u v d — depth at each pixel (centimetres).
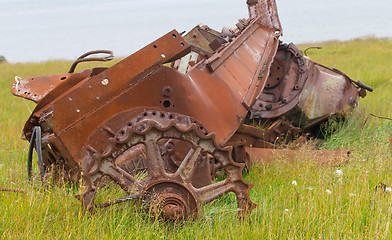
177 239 419
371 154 656
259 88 635
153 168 431
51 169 534
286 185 557
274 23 821
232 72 609
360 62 1844
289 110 761
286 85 780
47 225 427
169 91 491
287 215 443
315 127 855
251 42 735
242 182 452
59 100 444
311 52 2162
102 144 455
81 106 451
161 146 502
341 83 819
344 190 510
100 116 457
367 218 454
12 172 573
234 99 567
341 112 806
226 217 461
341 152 674
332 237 415
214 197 446
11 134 877
